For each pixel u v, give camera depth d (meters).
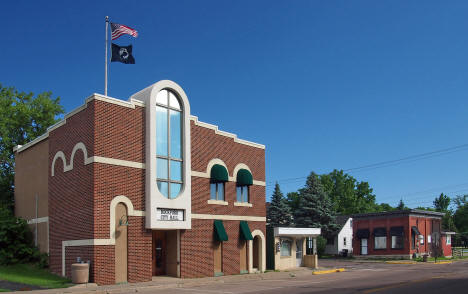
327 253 60.91
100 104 22.72
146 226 23.94
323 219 58.94
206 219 28.09
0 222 25.98
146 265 23.72
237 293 18.59
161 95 25.84
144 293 19.34
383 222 52.75
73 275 21.03
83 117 23.27
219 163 29.75
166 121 25.88
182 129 26.78
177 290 20.53
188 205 26.17
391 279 24.56
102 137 22.58
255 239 32.97
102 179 22.27
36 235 26.80
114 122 23.25
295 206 76.81
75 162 23.56
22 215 28.84
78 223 22.75
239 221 30.91
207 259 27.72
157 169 24.95
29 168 28.75
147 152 24.53
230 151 30.89
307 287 20.81
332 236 59.88
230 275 28.98
